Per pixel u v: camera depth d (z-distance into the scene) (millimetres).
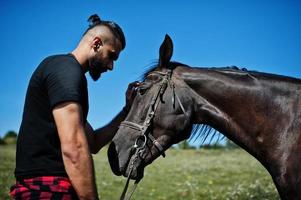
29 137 3443
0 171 12797
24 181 3402
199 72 4012
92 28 3709
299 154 3627
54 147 3441
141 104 3941
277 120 3773
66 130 3229
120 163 3855
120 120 4410
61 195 3363
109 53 3705
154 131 3893
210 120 3959
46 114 3430
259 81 3895
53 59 3500
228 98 3902
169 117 3883
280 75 3961
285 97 3809
